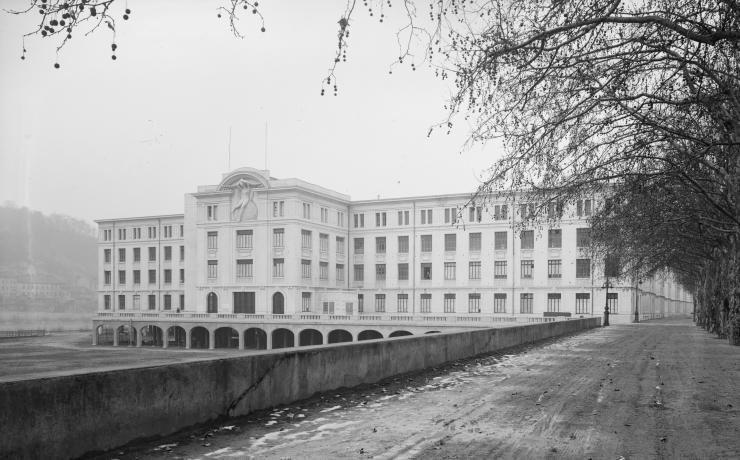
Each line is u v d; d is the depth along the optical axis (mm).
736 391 13500
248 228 92375
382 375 14344
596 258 29641
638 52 11578
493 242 85562
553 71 11734
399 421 9867
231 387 9570
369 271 95938
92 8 5270
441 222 90125
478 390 13320
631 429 9422
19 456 6590
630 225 25031
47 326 163000
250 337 92062
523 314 81312
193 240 102625
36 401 6789
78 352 83312
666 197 23953
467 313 86938
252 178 92125
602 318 76875
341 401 11695
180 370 8664
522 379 15320
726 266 35156
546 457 7750
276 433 8914
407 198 92438
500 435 8930
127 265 114688
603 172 16375
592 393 13031
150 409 8180
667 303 133250
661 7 11969
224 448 8023
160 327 97000
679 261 49938
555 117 12453
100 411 7504
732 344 29875
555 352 24656
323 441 8461
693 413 10789
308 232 91688
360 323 77688
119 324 95750
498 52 9969
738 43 11859
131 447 7891
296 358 11141
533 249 82938
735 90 14023
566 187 15703
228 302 93188
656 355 23375
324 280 94438
